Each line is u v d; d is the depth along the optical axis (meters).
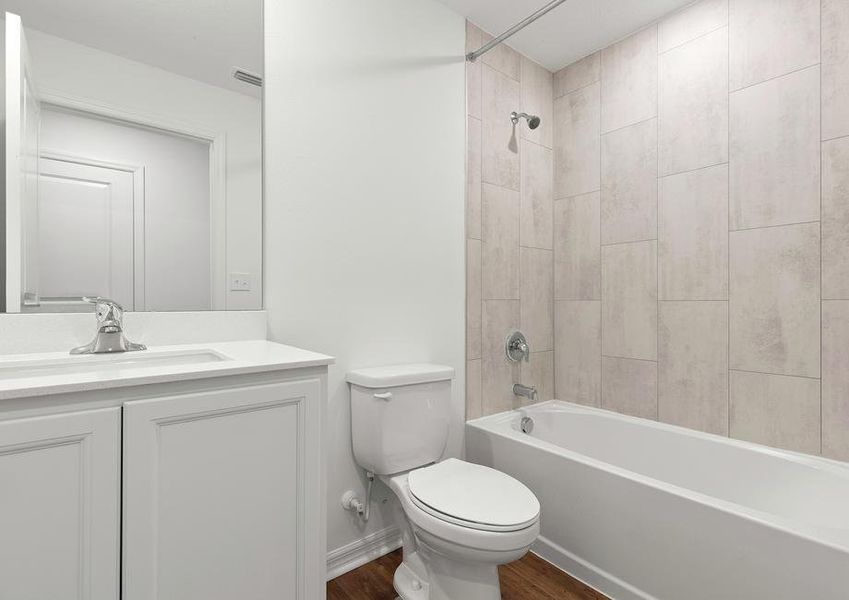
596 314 2.40
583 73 2.47
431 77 2.03
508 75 2.37
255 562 1.01
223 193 1.48
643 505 1.46
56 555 0.78
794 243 1.72
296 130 1.61
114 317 1.22
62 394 0.78
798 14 1.71
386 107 1.86
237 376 0.98
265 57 1.55
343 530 1.73
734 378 1.89
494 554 1.21
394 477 1.61
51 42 1.22
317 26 1.67
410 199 1.94
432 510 1.29
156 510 0.87
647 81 2.19
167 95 1.39
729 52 1.90
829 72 1.63
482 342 2.24
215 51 1.47
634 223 2.23
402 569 1.62
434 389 1.74
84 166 1.26
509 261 2.37
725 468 1.84
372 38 1.82
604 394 2.36
